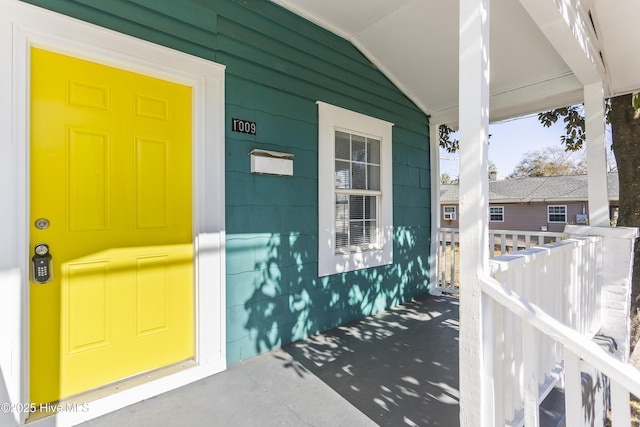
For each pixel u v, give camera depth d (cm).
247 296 254
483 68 133
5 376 158
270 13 272
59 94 177
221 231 235
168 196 218
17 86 161
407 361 249
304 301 296
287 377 225
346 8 290
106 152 193
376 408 190
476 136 133
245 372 231
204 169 227
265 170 258
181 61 216
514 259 152
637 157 379
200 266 225
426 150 454
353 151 356
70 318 182
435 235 456
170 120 218
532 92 353
